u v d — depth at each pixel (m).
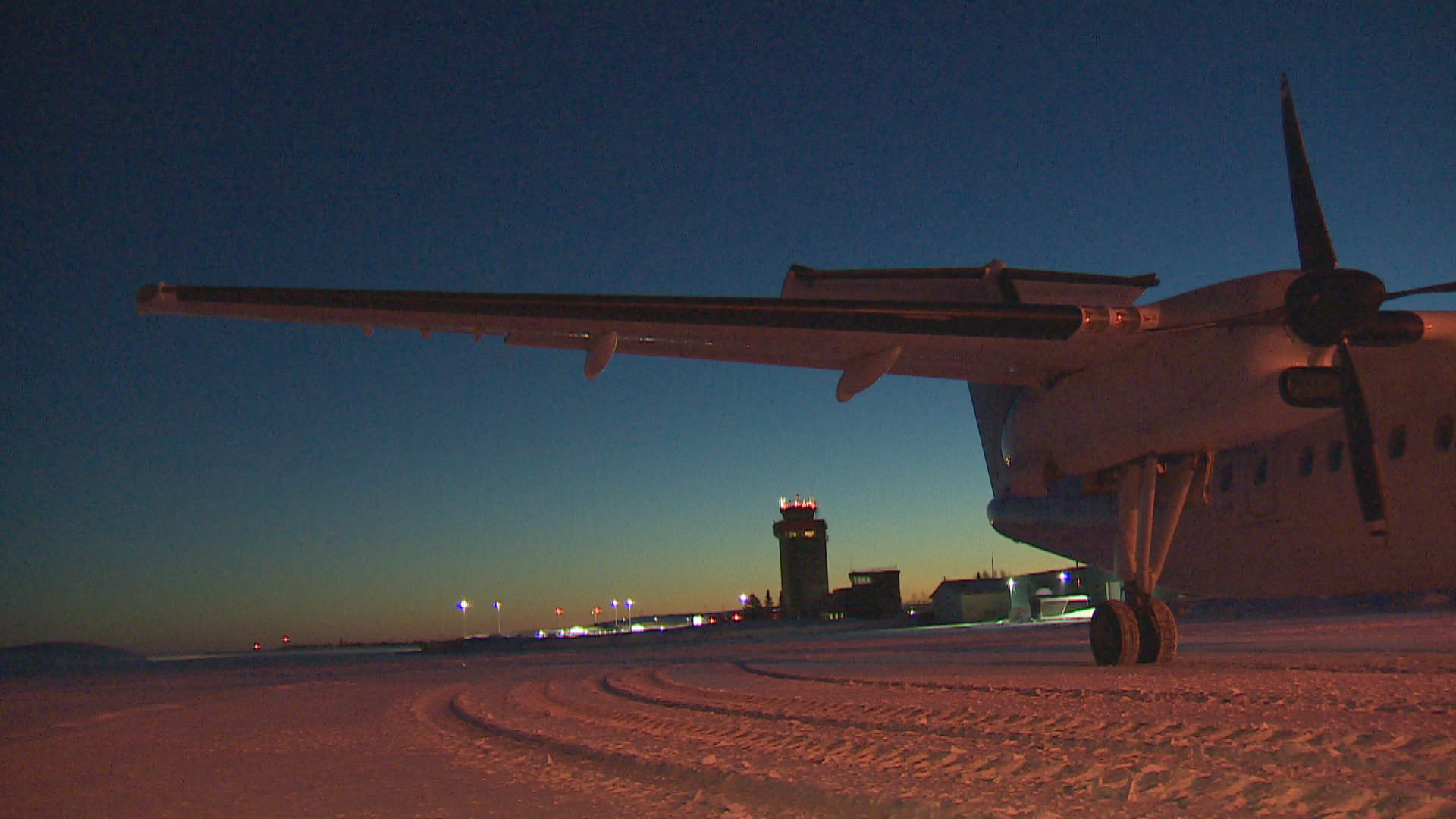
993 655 14.44
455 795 5.26
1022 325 9.01
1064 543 21.55
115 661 56.81
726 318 8.66
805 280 10.92
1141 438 9.71
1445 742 4.56
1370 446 8.65
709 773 5.38
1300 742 4.83
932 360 10.36
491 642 50.59
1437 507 15.30
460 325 8.55
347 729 9.38
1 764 7.75
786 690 10.45
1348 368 8.75
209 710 12.74
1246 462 18.84
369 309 8.12
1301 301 8.62
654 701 10.48
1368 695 6.21
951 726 6.54
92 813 5.30
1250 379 8.85
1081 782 4.44
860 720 7.26
